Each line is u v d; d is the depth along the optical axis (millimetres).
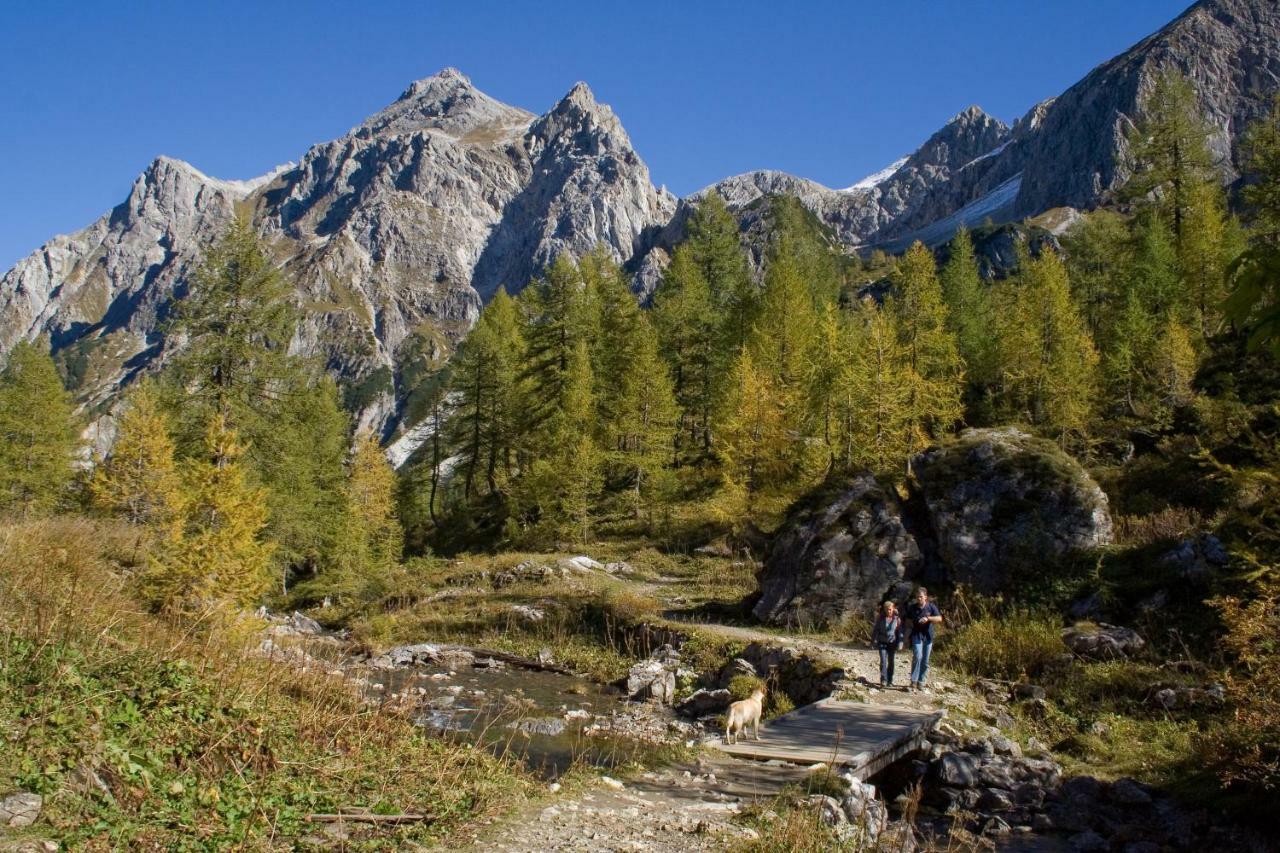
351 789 7539
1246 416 23984
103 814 5691
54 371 45469
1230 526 17062
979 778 10930
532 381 51531
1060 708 13938
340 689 10594
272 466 31594
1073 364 33875
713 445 46719
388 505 45406
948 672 16125
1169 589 16734
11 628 8039
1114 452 31062
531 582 30719
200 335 29406
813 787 9406
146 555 14891
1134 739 12359
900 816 10422
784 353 41656
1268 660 9633
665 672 19484
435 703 16516
